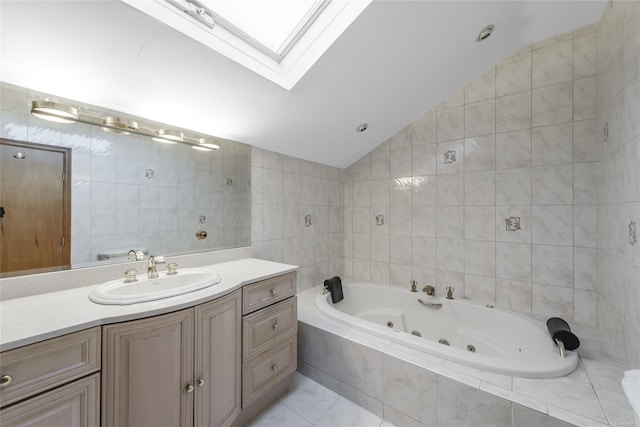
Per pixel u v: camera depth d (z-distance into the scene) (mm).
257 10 1217
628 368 1211
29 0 805
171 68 1170
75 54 1001
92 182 1236
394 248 2539
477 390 1147
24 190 1060
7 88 1028
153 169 1460
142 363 925
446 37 1421
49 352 743
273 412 1478
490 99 1998
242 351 1306
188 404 1049
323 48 1297
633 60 1136
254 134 1843
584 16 1499
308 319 1859
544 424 1002
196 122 1575
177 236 1567
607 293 1469
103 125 1271
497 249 1997
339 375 1627
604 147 1498
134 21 941
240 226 1915
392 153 2525
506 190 1950
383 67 1521
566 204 1738
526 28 1524
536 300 1848
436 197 2279
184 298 1054
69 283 1152
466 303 2041
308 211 2473
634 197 1134
